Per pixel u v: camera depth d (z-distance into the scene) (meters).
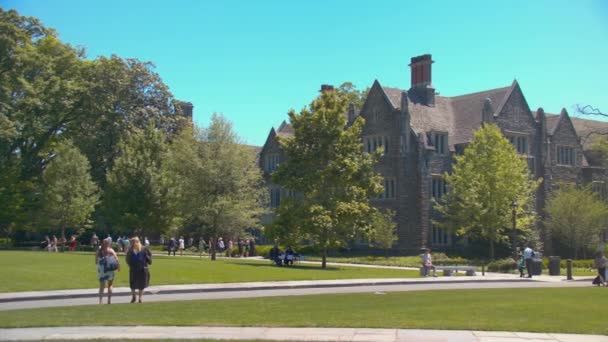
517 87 59.34
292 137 43.09
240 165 50.00
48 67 59.03
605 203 59.62
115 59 63.94
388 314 16.47
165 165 50.16
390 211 53.56
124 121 62.72
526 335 13.38
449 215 51.12
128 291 23.73
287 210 41.72
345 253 56.69
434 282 31.31
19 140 61.34
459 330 13.95
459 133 58.31
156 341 12.35
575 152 63.56
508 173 48.03
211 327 14.27
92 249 58.84
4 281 25.14
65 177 56.03
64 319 15.38
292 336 13.08
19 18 59.31
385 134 56.88
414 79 61.16
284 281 28.67
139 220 48.25
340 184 41.94
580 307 18.39
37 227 60.44
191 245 65.75
